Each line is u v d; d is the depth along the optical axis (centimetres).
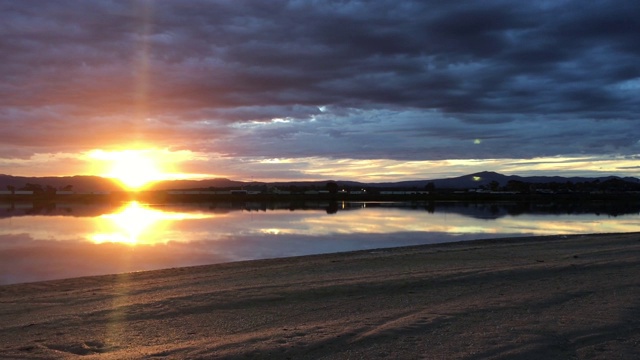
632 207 9319
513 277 1311
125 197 12225
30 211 6819
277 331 821
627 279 1224
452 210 7519
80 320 950
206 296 1145
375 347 715
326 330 809
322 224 4575
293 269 1705
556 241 2644
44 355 732
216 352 705
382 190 15638
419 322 841
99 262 2225
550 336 750
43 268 2047
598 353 679
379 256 2080
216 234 3572
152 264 2172
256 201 11100
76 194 13138
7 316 1041
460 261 1792
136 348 755
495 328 798
